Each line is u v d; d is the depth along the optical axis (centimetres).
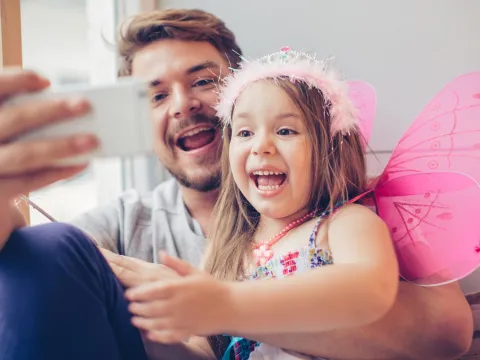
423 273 75
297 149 79
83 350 55
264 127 81
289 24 117
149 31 103
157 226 101
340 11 114
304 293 62
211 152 101
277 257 81
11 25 94
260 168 80
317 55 108
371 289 63
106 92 46
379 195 85
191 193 103
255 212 94
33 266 55
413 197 80
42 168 46
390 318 72
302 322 62
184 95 99
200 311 60
